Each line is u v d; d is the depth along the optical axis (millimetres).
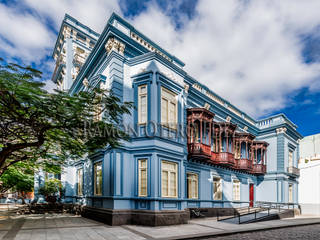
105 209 11016
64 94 7641
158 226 10195
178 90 13453
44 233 8203
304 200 23609
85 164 15328
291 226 12578
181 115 13422
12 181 18969
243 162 18828
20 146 7855
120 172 11102
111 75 11984
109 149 11328
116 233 8422
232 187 18562
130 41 12672
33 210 15969
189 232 9031
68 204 16656
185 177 14102
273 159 22047
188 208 14023
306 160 24266
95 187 13031
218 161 16672
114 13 12219
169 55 14562
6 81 6070
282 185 20844
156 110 11617
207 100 17688
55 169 15891
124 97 11984
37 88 6715
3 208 19484
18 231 8547
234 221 13133
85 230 8930
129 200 11102
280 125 21766
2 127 7480
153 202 10578
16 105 6855
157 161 11141
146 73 11961
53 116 7465
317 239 8766
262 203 21438
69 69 24031
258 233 10078
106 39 12320
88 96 7949
